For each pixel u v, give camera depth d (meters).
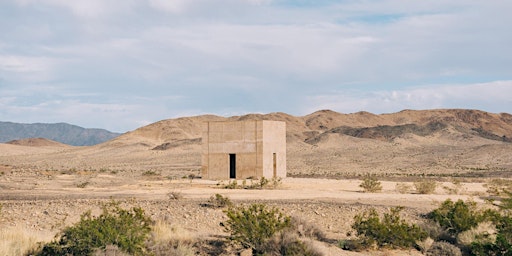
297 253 17.72
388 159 134.75
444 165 117.88
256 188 45.88
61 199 34.19
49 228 23.28
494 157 126.50
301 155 145.88
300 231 20.69
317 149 158.00
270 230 18.80
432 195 39.38
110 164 128.00
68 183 49.91
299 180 59.00
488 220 22.98
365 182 44.38
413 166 118.19
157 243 17.95
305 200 33.88
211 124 60.47
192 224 24.64
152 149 176.50
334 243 20.81
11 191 41.28
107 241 16.39
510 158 123.12
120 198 35.12
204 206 29.36
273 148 61.41
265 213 20.08
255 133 58.75
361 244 20.34
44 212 26.73
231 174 65.06
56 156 166.62
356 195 38.72
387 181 62.06
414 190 45.44
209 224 24.83
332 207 29.11
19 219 24.95
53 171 67.06
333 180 59.69
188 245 18.83
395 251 19.98
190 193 39.88
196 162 126.62
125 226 17.19
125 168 104.06
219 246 19.19
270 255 17.70
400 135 189.75
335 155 144.88
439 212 23.92
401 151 154.38
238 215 19.19
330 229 24.19
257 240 18.69
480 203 33.00
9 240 17.62
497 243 19.03
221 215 26.62
